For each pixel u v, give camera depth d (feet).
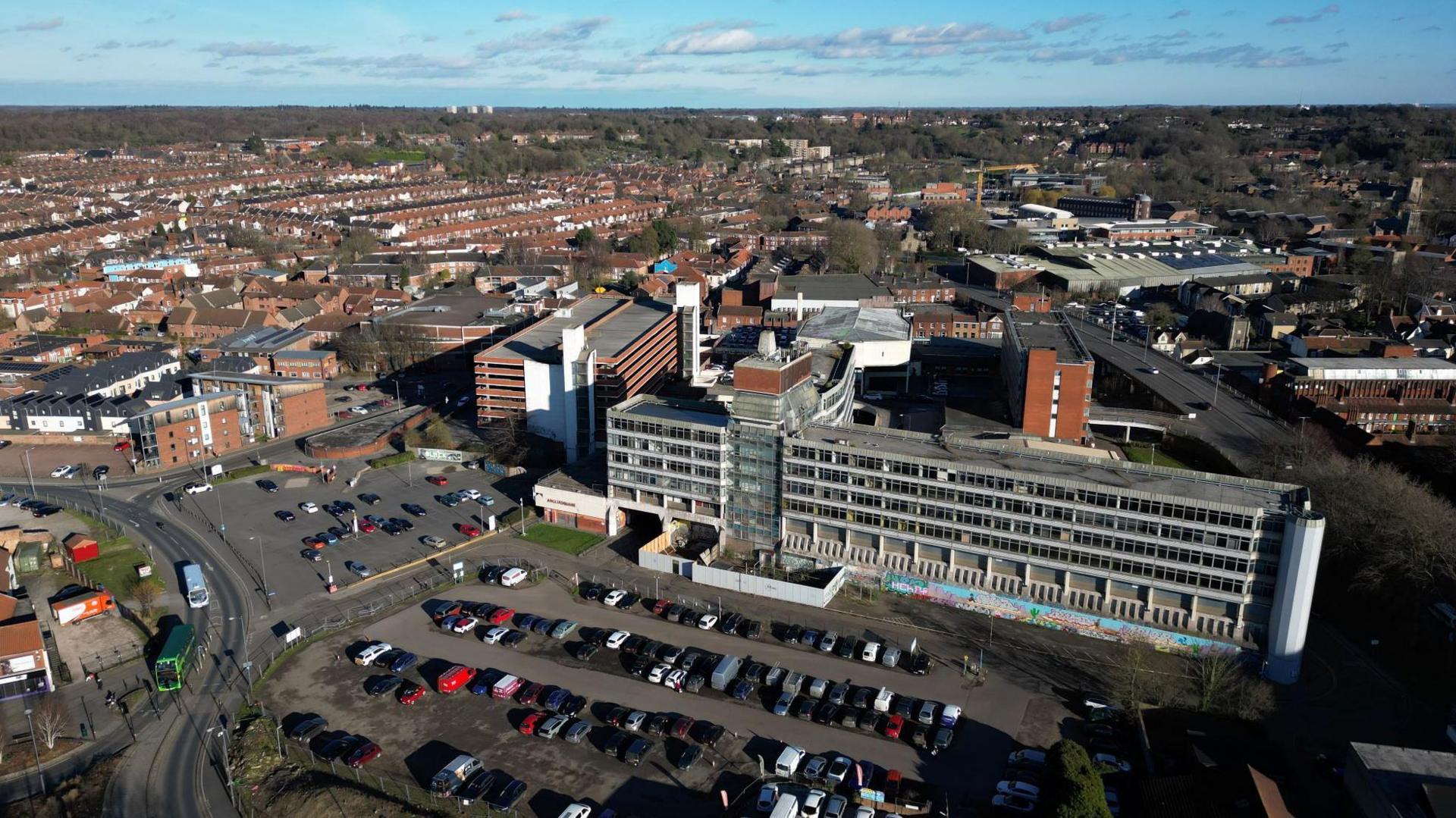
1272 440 600.80
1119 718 356.38
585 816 305.32
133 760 340.80
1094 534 416.46
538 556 499.51
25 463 636.07
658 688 382.83
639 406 530.68
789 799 311.06
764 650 408.26
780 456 477.36
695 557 500.33
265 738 349.20
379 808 311.88
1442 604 411.34
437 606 447.01
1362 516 444.96
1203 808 290.97
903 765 335.67
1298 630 379.14
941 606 446.19
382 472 619.67
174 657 381.40
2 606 398.42
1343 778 313.32
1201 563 399.24
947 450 464.24
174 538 520.01
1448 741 344.28
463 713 367.86
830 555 474.49
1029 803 309.42
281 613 441.27
